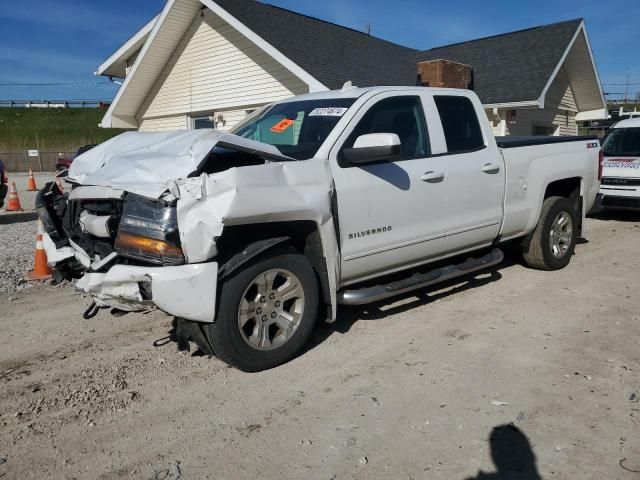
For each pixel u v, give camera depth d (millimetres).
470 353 4418
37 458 3182
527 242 6582
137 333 5039
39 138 51688
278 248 4133
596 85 19062
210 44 16141
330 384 3965
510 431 3318
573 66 18453
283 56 13312
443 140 5289
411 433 3328
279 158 4227
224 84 16047
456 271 5352
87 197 4105
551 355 4348
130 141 4660
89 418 3594
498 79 16062
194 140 4023
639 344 4523
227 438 3332
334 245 4344
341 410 3609
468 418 3475
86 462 3137
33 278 6938
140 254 3750
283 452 3178
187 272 3646
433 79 14688
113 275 3787
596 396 3697
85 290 3996
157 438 3354
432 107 5270
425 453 3133
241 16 14461
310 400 3748
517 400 3674
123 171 4008
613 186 10414
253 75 15234
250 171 3832
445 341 4668
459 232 5387
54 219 4691
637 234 9203
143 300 3764
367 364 4266
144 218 3730
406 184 4836
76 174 4648
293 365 4273
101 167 4426
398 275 5383
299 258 4230
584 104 20234
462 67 15234
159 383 4051
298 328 4273
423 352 4461
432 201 5070
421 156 5086
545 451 3117
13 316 5582
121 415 3621
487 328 4938
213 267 3717
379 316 5285
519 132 16969
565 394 3734
